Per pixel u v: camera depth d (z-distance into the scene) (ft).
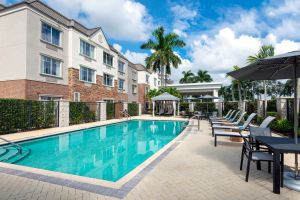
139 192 12.38
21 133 38.58
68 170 22.18
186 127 48.52
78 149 32.63
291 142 14.65
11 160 24.94
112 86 94.58
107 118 73.10
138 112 98.37
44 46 58.65
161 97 76.33
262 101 54.49
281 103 41.86
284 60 14.87
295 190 12.92
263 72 18.62
